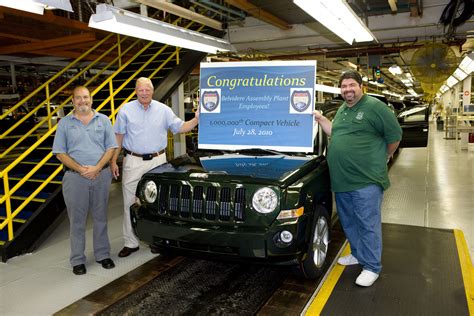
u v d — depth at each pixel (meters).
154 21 5.96
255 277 3.87
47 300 3.44
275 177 3.32
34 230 4.71
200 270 4.05
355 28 6.54
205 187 3.38
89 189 4.03
